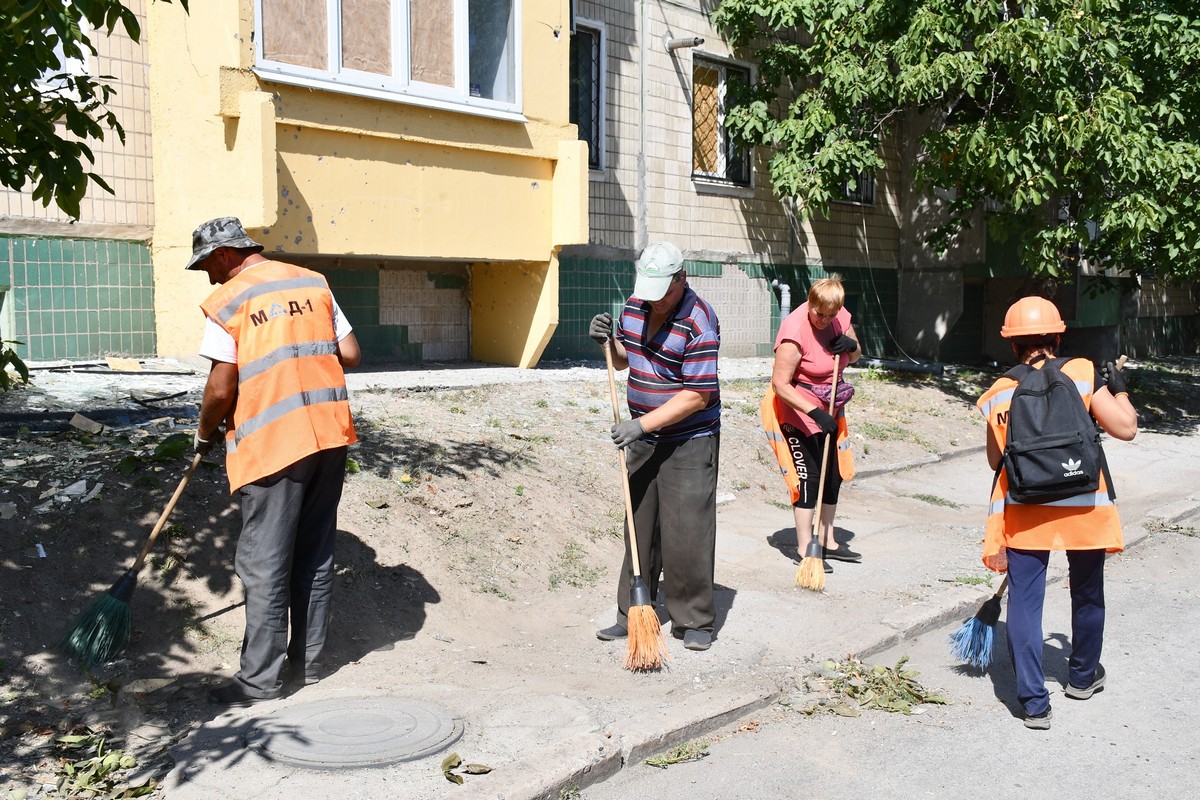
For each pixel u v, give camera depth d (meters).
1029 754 4.05
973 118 13.46
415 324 10.66
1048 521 4.24
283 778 3.53
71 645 4.23
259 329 4.17
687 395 4.77
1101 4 11.06
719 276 14.03
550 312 10.41
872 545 7.05
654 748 3.98
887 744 4.12
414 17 8.88
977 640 4.76
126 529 4.96
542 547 6.15
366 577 5.31
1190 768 3.94
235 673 4.41
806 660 4.92
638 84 12.68
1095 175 11.59
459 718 4.04
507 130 9.67
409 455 6.68
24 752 3.70
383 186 8.84
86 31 8.16
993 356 17.53
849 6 12.44
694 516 4.95
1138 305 21.89
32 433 5.95
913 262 16.95
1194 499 8.98
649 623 4.66
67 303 8.29
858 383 13.09
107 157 8.39
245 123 7.84
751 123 13.45
